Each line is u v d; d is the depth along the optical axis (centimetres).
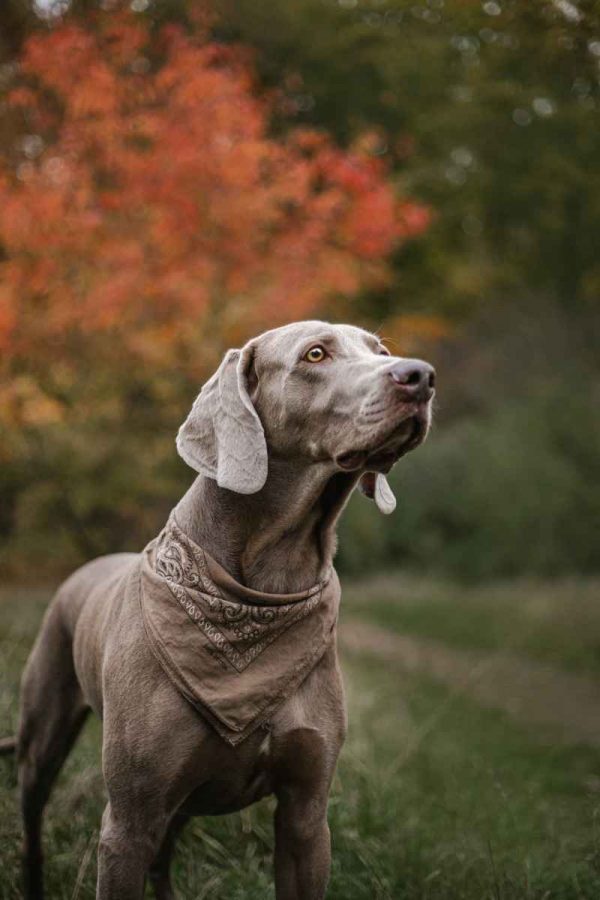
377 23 1001
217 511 279
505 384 1803
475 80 859
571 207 1116
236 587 271
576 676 927
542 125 949
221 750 269
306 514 279
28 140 740
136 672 272
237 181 711
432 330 1155
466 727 704
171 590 274
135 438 922
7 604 824
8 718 458
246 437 272
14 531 1024
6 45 787
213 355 773
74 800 394
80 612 338
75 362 738
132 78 725
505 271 1412
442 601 1373
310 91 1261
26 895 348
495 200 1172
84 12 765
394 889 363
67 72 698
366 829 403
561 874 374
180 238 720
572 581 1509
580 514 1616
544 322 1770
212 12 938
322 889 286
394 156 1265
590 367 1764
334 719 284
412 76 1091
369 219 787
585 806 469
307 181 766
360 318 1134
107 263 691
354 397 262
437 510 1662
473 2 585
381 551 1631
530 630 1134
